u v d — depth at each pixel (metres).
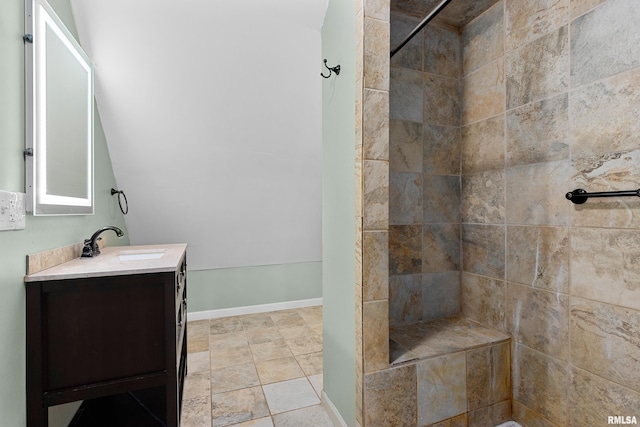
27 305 1.11
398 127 1.81
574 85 1.35
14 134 1.07
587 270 1.31
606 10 1.23
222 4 1.79
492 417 1.58
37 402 1.12
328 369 1.70
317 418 1.66
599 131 1.26
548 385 1.46
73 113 1.54
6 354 0.98
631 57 1.15
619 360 1.20
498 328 1.74
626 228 1.18
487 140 1.80
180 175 2.55
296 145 2.66
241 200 2.89
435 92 1.91
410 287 1.87
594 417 1.28
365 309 1.30
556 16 1.42
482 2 1.71
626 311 1.18
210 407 1.75
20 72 1.11
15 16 1.08
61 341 1.15
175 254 1.76
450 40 1.95
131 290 1.23
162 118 2.20
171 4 1.74
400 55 1.81
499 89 1.72
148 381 1.26
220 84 2.14
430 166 1.91
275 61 2.12
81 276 1.17
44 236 1.26
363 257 1.29
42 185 1.22
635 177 1.14
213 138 2.41
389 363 1.35
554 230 1.45
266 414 1.69
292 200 3.07
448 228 1.96
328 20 1.67
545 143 1.48
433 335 1.67
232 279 3.37
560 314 1.42
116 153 2.28
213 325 3.07
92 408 1.68
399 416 1.36
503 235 1.70
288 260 3.55
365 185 1.29
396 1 1.70
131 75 1.96
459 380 1.49
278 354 2.42
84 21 1.72
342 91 1.49
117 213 2.49
